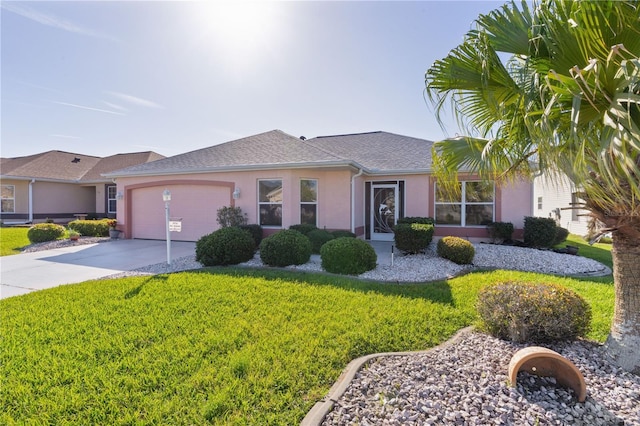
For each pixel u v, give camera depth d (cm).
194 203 1330
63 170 2420
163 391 295
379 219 1371
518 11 298
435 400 266
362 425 241
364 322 450
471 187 1198
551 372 288
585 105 247
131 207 1458
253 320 460
